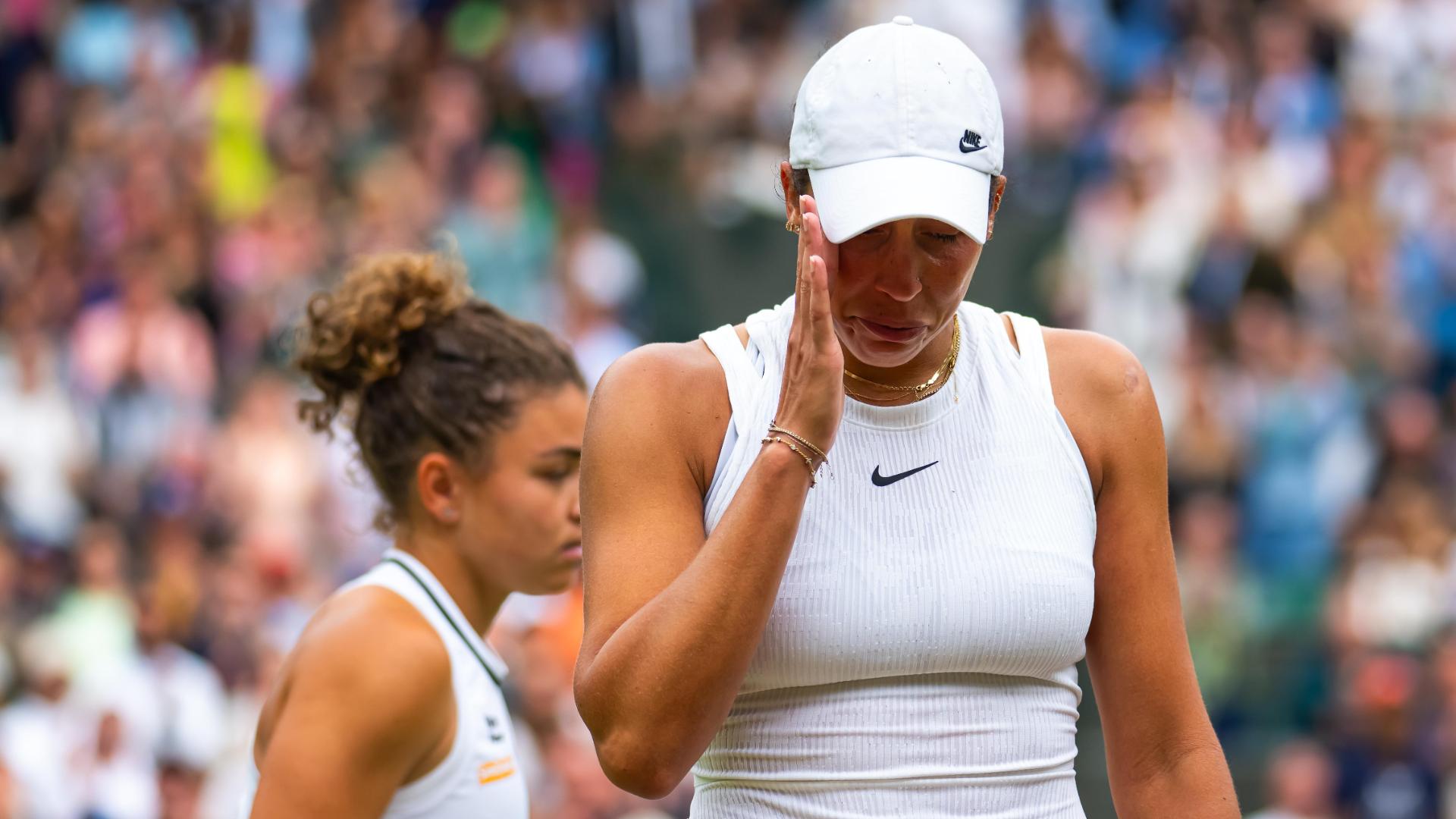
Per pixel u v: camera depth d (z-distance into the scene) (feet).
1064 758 24.17
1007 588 23.08
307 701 28.45
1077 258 109.50
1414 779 80.89
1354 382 108.68
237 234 110.73
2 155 121.08
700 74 119.44
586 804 69.56
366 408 32.09
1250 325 107.76
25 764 77.41
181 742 78.23
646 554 23.09
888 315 22.47
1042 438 24.04
